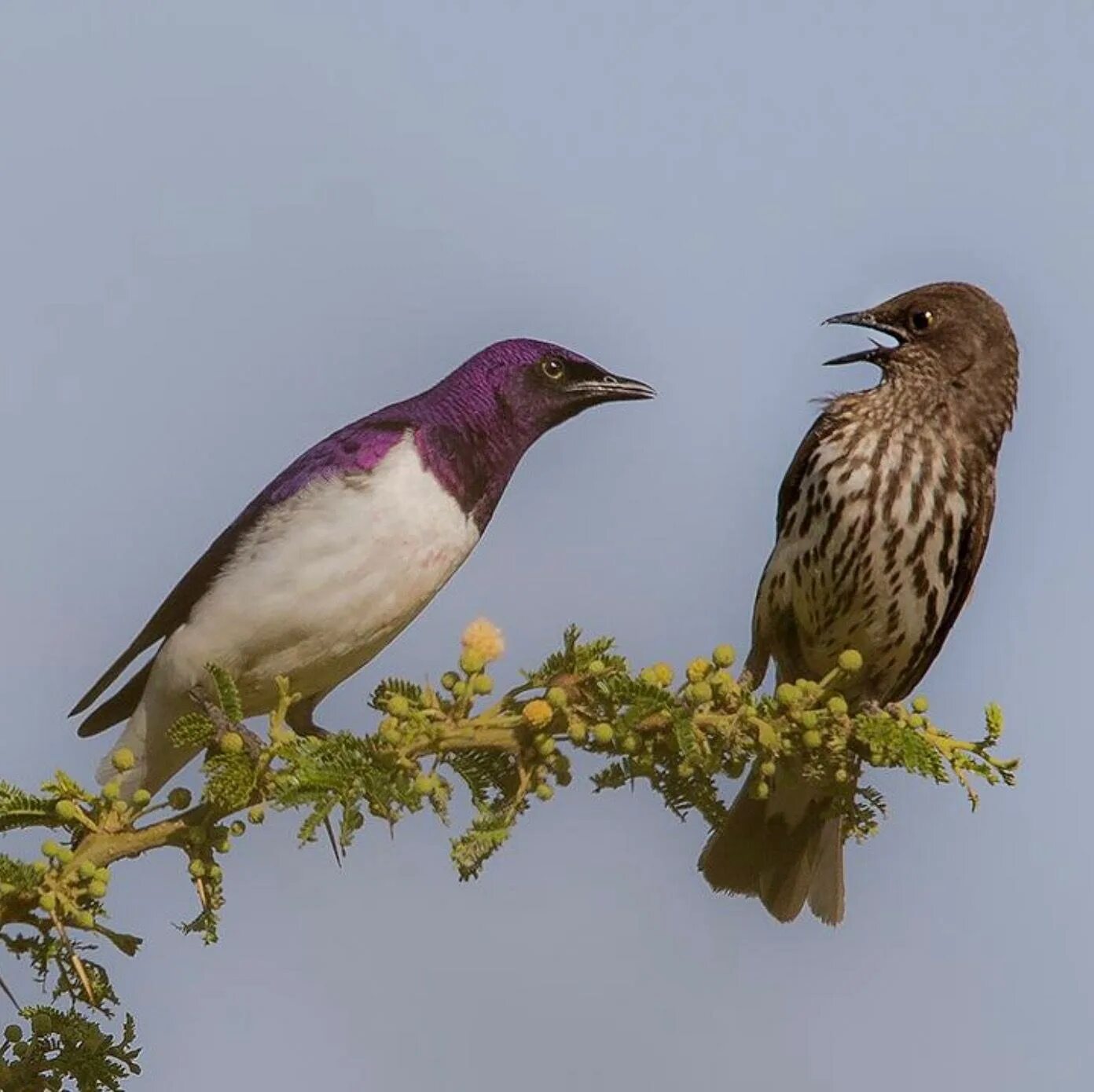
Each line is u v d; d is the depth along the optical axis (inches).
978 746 327.9
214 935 298.7
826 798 382.9
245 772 295.7
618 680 305.9
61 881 280.1
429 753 304.7
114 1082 279.1
